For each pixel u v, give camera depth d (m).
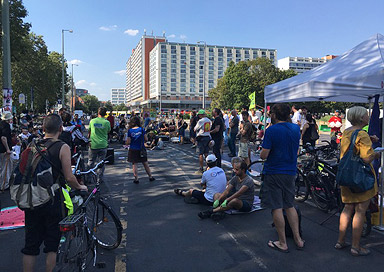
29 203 2.59
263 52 155.00
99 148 6.96
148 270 3.31
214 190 5.43
